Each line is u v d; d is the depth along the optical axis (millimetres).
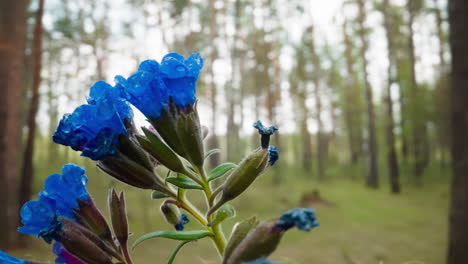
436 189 27500
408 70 29703
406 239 13188
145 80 1452
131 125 1492
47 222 1394
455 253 7711
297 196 22969
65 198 1465
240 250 1253
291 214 1215
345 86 44938
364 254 10922
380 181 35031
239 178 1484
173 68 1456
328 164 48219
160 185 1560
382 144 39938
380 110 44969
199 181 1531
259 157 1518
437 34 34344
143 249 9500
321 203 20672
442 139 35656
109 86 1413
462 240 7660
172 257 1443
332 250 11234
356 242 12359
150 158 1623
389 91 28953
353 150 42000
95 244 1468
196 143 1496
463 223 7672
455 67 7848
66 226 1416
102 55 29344
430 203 21922
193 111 1499
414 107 28062
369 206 20500
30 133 11656
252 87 42156
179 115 1477
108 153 1423
